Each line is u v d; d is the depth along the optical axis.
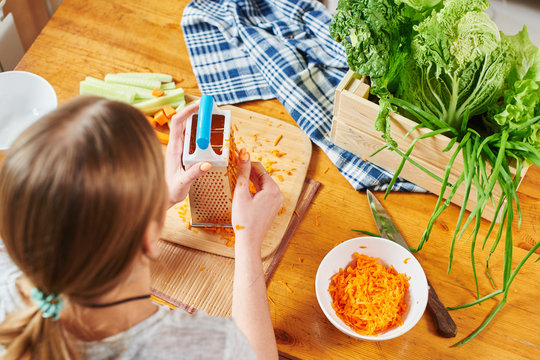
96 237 0.51
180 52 1.48
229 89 1.40
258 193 1.01
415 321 0.97
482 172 1.00
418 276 1.02
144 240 0.60
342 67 1.42
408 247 1.15
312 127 1.31
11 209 0.50
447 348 1.03
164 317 0.66
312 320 1.06
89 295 0.57
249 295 0.90
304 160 1.26
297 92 1.36
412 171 1.20
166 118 1.32
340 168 1.26
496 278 1.11
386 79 1.05
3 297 0.70
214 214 1.13
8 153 0.50
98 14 1.54
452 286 1.10
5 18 1.53
